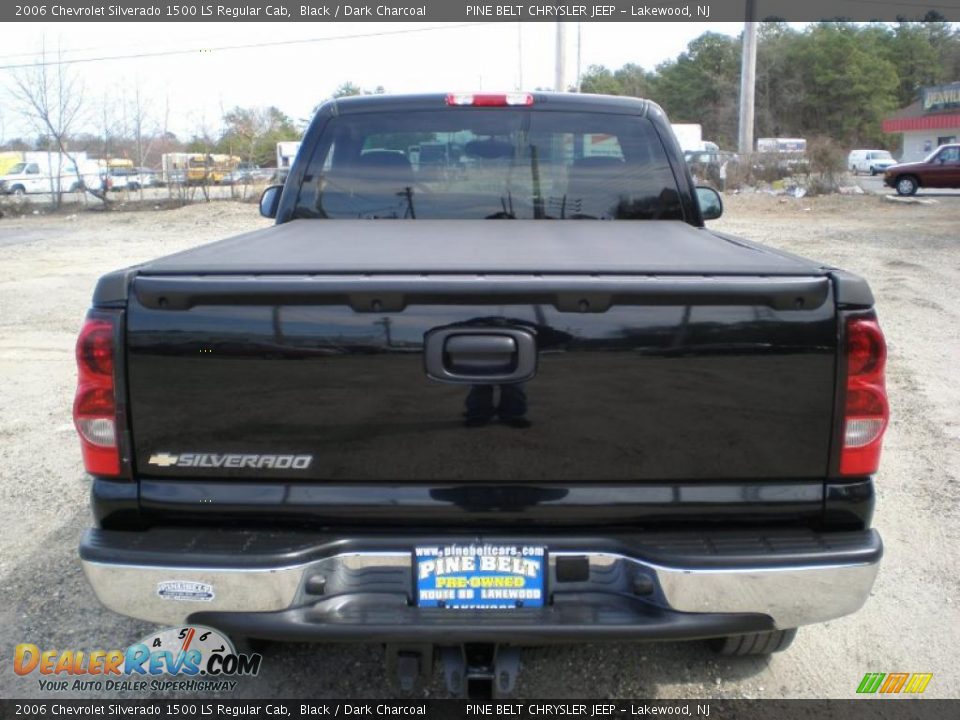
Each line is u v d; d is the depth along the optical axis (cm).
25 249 1789
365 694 295
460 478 228
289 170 407
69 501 458
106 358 226
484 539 230
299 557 226
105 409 228
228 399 226
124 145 3691
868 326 223
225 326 223
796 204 2495
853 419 226
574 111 401
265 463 229
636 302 220
